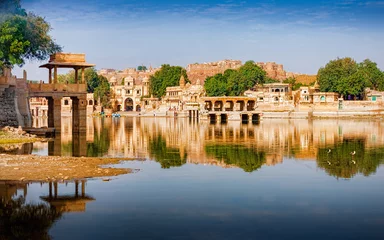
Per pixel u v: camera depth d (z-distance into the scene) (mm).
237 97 135500
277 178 28031
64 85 62000
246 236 17031
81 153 40875
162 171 30422
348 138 61500
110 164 33312
